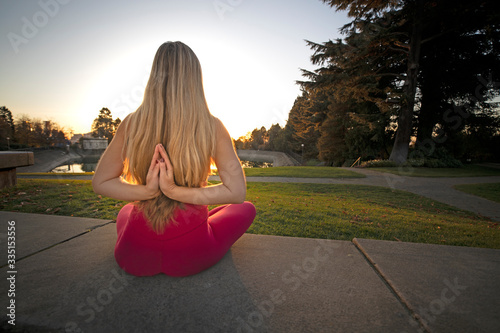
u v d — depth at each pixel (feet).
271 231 9.52
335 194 27.09
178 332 3.27
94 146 209.77
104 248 5.81
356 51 60.03
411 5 55.62
